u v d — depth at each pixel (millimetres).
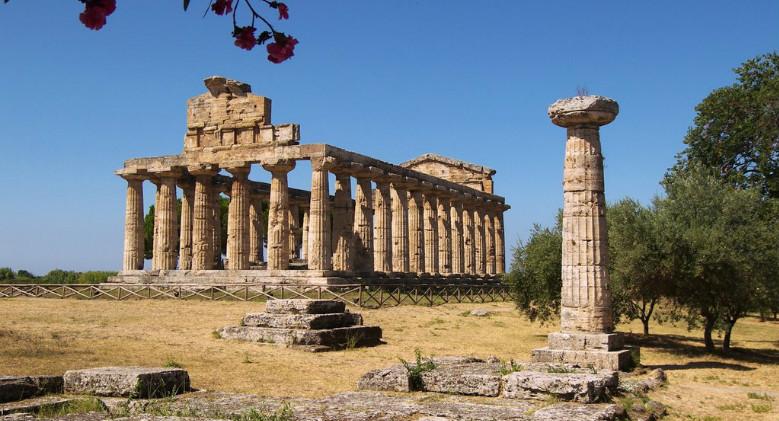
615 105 22234
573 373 16375
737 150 46094
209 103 49719
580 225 22203
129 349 22609
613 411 13672
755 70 46719
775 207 31672
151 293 42625
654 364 24375
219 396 14742
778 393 18797
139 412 12922
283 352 23297
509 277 33344
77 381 14828
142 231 52781
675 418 15289
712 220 27156
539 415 12969
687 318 29750
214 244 54812
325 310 26891
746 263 25906
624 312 31750
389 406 13742
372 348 25281
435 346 26547
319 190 44625
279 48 5367
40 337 24453
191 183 54031
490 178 72062
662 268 26484
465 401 14875
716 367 23703
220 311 34188
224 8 5125
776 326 43406
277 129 46688
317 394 16625
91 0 4484
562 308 22422
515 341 29375
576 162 22406
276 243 46094
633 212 27828
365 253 49531
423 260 57062
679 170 47312
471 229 66188
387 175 50875
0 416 11453
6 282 55562
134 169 51844
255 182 62406
